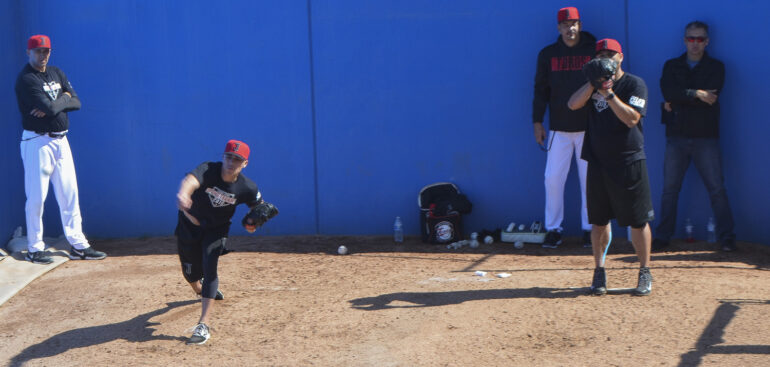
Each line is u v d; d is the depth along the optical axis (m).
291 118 36.41
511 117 35.19
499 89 35.12
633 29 33.56
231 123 36.66
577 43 32.69
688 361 19.91
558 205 34.00
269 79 36.25
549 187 33.88
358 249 34.34
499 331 22.77
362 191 36.56
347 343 22.31
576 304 24.95
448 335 22.61
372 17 35.44
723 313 23.38
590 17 33.91
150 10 36.22
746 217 33.19
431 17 35.12
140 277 30.22
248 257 33.19
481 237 35.28
